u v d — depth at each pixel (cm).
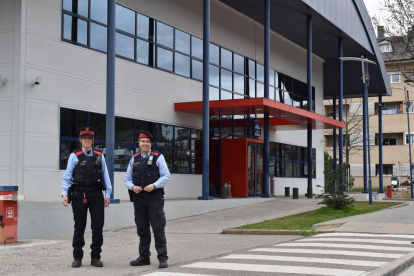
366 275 707
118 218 1570
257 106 2223
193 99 2444
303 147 3694
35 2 1642
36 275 741
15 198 1136
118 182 1967
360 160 6425
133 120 2067
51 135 1673
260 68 3075
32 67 1619
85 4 1848
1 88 1602
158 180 802
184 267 796
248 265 800
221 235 1340
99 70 1888
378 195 3759
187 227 1558
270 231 1330
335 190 1886
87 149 815
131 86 2062
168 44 2298
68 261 875
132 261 831
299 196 3278
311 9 2677
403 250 954
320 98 3972
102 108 1894
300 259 855
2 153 1585
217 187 2556
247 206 2180
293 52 3509
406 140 6222
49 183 1656
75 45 1789
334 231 1284
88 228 1463
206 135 2073
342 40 3253
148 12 2177
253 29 3005
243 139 2516
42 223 1327
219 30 2681
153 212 805
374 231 1252
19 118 1570
